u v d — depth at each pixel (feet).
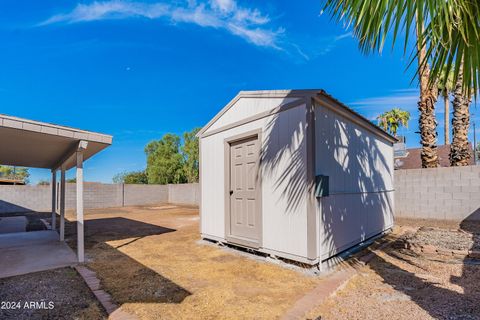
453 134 27.04
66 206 49.67
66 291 10.64
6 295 10.24
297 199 13.15
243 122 16.84
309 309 8.55
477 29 6.62
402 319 7.97
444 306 8.77
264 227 14.93
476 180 23.89
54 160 21.77
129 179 85.92
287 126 13.97
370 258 14.40
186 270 12.96
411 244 16.57
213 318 8.19
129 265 13.91
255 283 11.10
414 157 60.13
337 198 14.79
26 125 12.18
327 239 13.56
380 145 21.47
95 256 15.88
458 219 24.58
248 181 16.48
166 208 51.83
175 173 80.69
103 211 46.98
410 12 6.40
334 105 14.32
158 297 9.80
